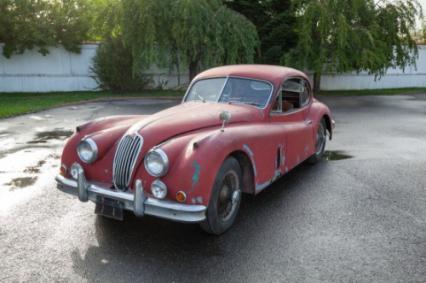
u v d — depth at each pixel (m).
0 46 17.69
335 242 3.49
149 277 2.92
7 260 3.12
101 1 16.84
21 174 5.44
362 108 13.49
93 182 3.62
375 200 4.54
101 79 17.47
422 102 15.36
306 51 15.93
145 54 14.82
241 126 3.99
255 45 16.22
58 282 2.83
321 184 5.14
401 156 6.66
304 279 2.90
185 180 3.12
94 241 3.47
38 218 3.94
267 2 18.06
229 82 4.83
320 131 6.18
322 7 15.38
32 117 10.89
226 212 3.67
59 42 17.92
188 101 4.94
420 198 4.61
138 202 3.21
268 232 3.69
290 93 5.25
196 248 3.37
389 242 3.49
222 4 16.84
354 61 15.91
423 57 22.19
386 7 16.89
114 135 3.72
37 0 17.03
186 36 14.71
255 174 3.88
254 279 2.90
